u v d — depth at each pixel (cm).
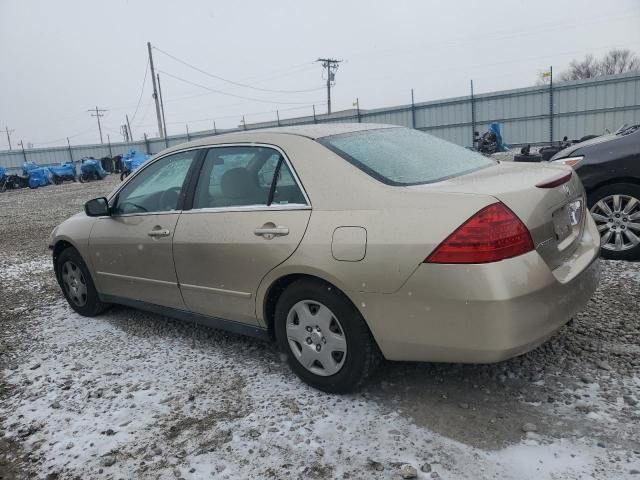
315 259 298
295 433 283
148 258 405
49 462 280
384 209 283
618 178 515
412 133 393
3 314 534
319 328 312
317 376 319
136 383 355
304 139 333
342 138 341
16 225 1330
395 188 289
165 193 404
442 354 273
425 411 293
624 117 2427
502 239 256
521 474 238
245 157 355
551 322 270
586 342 352
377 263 277
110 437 296
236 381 346
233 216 346
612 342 349
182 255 375
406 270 270
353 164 309
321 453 266
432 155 351
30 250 919
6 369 397
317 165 316
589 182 525
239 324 361
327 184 308
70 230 484
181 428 298
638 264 505
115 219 439
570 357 335
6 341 455
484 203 261
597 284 322
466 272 256
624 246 520
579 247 323
